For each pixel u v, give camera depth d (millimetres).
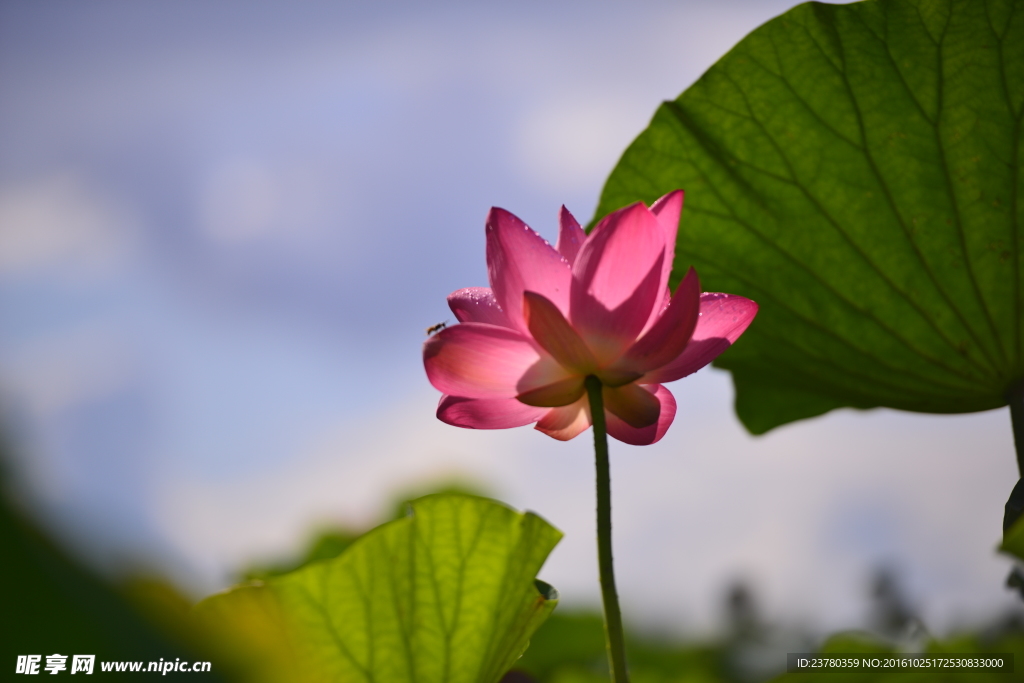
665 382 1115
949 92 1266
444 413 1130
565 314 1090
